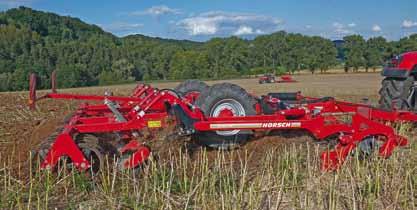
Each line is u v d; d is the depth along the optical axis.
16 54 73.44
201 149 6.59
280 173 5.53
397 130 7.80
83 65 76.50
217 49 90.25
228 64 87.25
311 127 6.08
